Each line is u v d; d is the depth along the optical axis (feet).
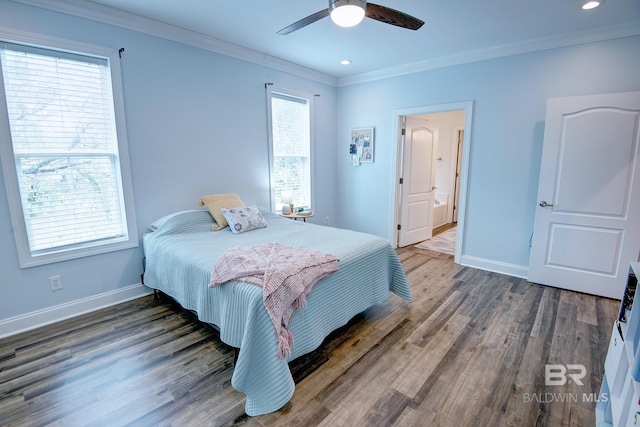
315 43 11.21
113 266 9.49
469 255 13.10
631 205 9.34
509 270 12.14
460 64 12.39
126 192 9.49
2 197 7.62
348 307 7.65
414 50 11.84
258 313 5.66
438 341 7.63
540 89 10.84
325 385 6.14
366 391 5.98
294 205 15.10
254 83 12.56
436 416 5.38
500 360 6.87
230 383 6.21
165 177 10.36
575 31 9.91
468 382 6.20
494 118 11.85
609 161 9.48
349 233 9.82
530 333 7.93
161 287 8.85
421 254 14.69
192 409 5.57
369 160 15.69
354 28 9.84
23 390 6.02
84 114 8.70
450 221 22.27
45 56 7.98
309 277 6.40
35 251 8.22
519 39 10.68
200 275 7.13
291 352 5.99
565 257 10.48
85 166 8.85
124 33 9.05
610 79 9.70
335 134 16.81
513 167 11.67
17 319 8.03
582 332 7.96
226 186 12.08
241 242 8.73
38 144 8.07
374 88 15.07
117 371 6.56
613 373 4.92
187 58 10.48
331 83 15.99
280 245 8.06
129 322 8.52
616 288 9.79
